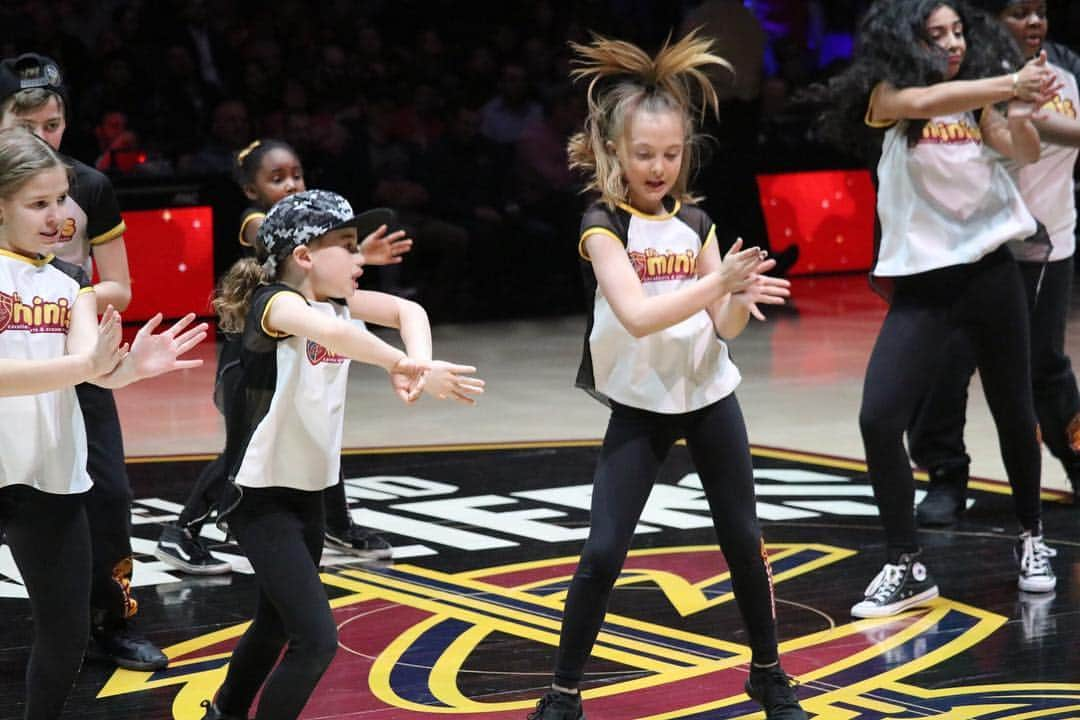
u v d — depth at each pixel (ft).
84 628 28.43
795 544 46.68
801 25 123.24
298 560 27.96
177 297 93.04
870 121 39.93
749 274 28.89
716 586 42.32
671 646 37.14
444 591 41.98
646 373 30.68
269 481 27.99
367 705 33.04
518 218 103.40
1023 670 35.09
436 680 34.76
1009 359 40.34
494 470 57.36
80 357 25.77
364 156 97.25
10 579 43.55
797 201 110.52
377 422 66.74
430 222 100.42
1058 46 48.24
